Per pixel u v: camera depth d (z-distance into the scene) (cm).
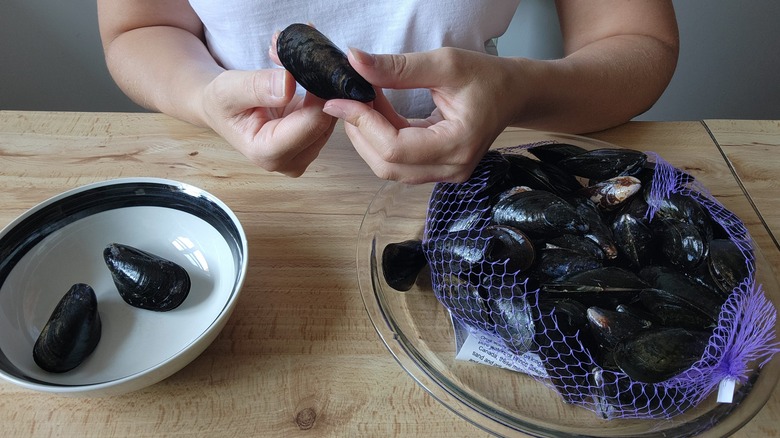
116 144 50
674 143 52
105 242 39
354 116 33
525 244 34
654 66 54
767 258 40
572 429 29
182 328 34
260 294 37
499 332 32
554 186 40
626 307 32
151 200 40
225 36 58
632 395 30
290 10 54
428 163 35
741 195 46
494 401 31
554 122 50
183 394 32
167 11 61
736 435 30
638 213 38
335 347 34
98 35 90
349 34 57
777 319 33
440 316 36
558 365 30
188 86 51
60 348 31
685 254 35
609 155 41
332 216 44
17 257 35
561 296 33
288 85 32
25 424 30
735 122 54
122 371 32
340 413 31
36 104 98
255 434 30
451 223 38
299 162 41
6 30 88
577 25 61
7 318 33
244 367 33
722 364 29
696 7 93
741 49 98
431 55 33
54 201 37
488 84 35
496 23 61
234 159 49
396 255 37
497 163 40
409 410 31
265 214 44
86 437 30
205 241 39
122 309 35
